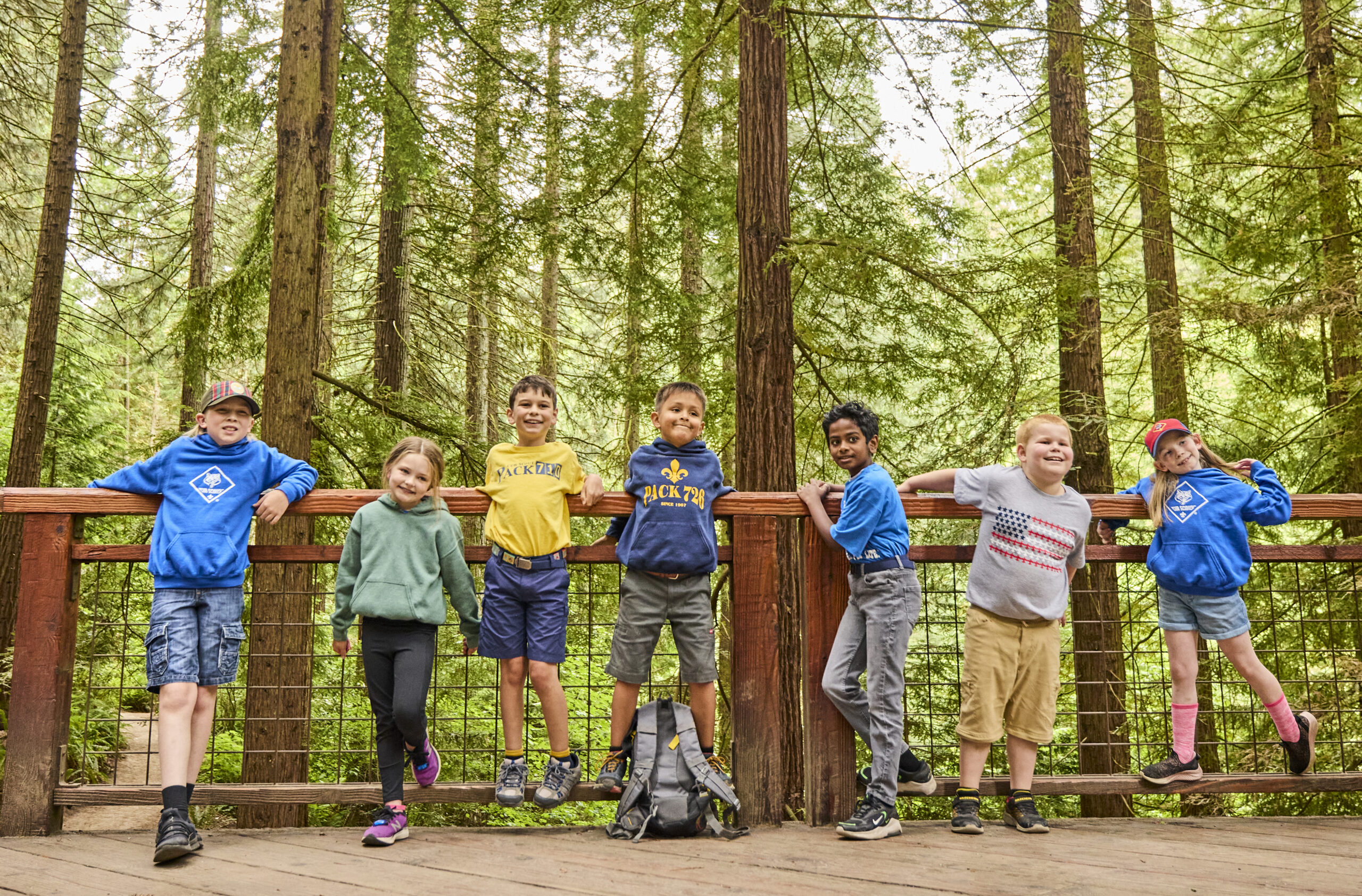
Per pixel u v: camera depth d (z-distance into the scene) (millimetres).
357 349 10852
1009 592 2998
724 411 8117
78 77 7523
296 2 5688
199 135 11547
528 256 8508
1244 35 8055
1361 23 6918
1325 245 6918
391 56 7383
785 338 5656
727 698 8195
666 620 3094
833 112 7340
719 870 2561
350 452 6941
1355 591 4855
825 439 7559
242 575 2979
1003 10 5914
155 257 11734
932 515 3291
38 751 3041
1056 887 2381
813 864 2621
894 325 7102
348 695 7262
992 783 3197
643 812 2965
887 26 6230
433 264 8625
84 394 9883
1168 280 7648
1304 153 6816
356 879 2484
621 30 6820
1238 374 8438
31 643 3090
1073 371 7078
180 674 2801
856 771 3285
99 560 3174
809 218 7320
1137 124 7566
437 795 3049
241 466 3029
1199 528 3191
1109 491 6777
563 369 13094
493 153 7789
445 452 7742
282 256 5539
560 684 3039
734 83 7328
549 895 2320
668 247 7996
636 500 3121
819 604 3244
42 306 7152
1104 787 3215
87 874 2547
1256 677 3221
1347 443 6023
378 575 2896
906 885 2406
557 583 3045
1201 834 3041
